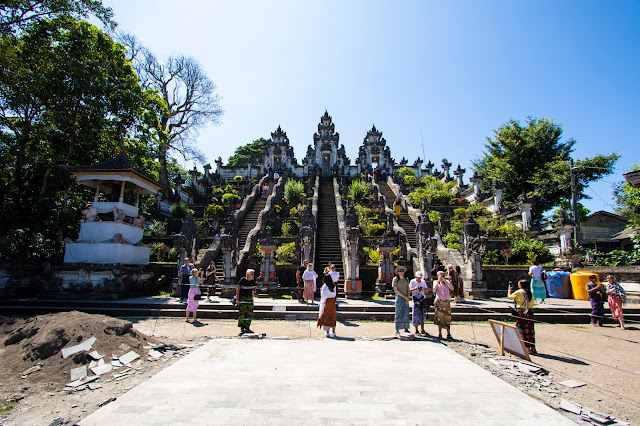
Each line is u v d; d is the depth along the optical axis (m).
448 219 23.67
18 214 14.83
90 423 3.56
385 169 41.97
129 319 10.23
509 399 4.30
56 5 13.85
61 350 5.64
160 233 21.36
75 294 12.23
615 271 14.18
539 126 29.22
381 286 14.19
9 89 14.41
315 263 16.55
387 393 4.43
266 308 10.99
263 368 5.42
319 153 44.84
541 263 17.50
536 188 27.06
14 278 12.80
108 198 17.17
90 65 14.64
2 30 13.30
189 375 5.06
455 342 7.61
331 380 4.88
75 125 15.43
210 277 12.77
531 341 7.05
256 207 25.31
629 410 4.32
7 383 4.94
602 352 7.18
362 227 21.08
